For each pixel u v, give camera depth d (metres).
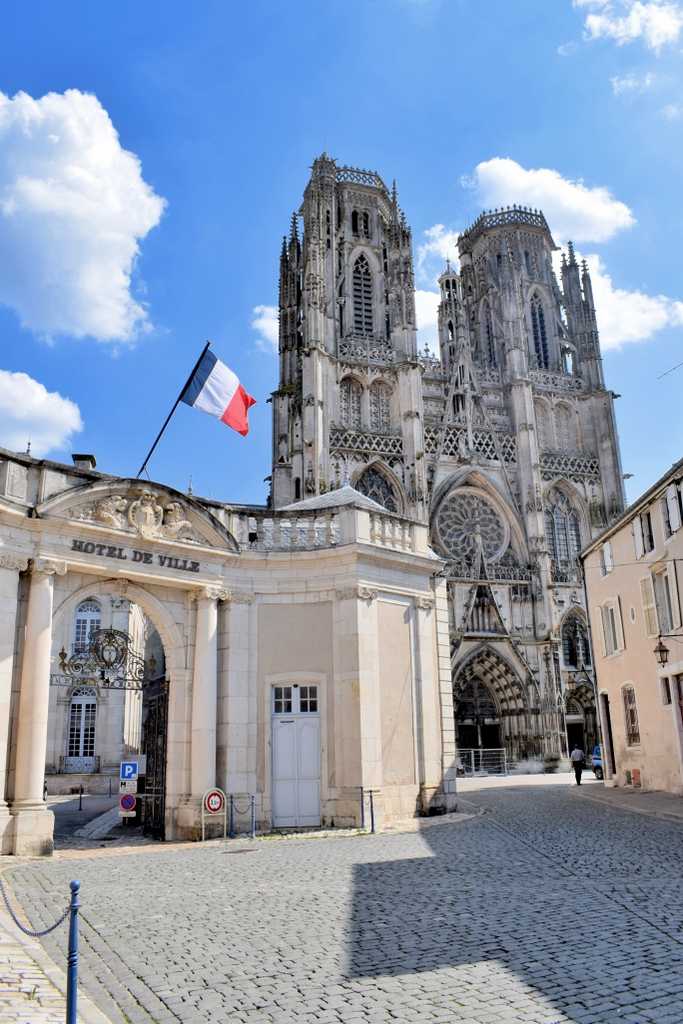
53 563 20.02
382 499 67.94
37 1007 7.75
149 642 53.91
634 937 9.98
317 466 63.91
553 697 65.88
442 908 11.72
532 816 24.80
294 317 80.00
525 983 8.41
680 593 28.33
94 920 11.43
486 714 68.56
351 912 11.62
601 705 38.34
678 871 14.34
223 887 13.82
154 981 8.74
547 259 87.00
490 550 71.50
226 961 9.38
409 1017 7.55
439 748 26.50
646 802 27.05
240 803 22.73
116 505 21.50
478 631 67.00
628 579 34.09
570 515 75.94
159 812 23.08
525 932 10.32
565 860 15.82
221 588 23.78
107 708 48.88
